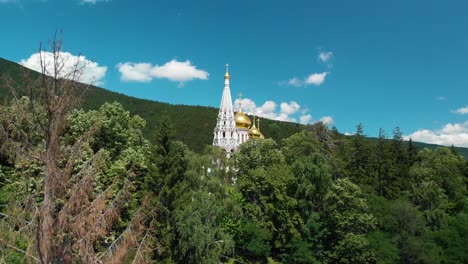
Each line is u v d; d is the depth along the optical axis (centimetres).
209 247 4272
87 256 1480
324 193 5925
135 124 5988
